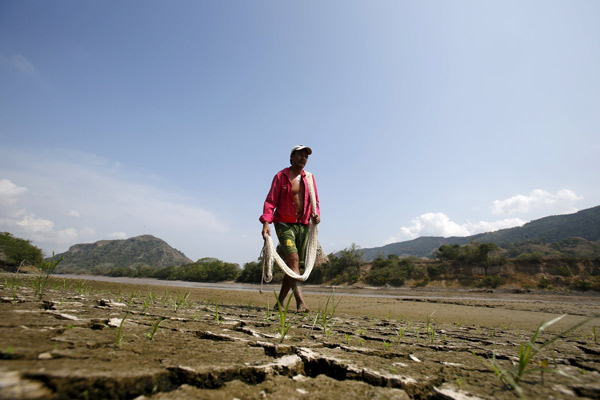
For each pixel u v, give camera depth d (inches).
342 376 59.9
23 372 36.4
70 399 34.7
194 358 55.9
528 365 71.8
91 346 56.1
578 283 2260.1
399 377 55.2
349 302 356.8
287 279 192.1
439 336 120.0
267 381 51.7
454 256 2842.0
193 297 298.4
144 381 42.1
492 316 250.8
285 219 187.2
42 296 139.6
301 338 90.6
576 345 106.1
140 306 144.9
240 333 90.6
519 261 2645.2
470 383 55.6
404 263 2977.4
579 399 48.5
